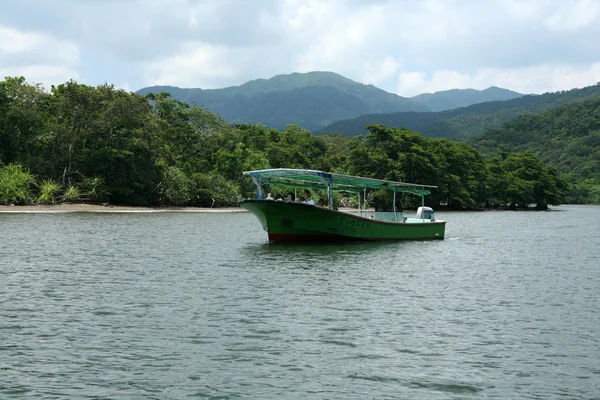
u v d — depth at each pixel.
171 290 14.99
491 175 108.50
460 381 8.55
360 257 22.97
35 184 53.19
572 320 12.34
